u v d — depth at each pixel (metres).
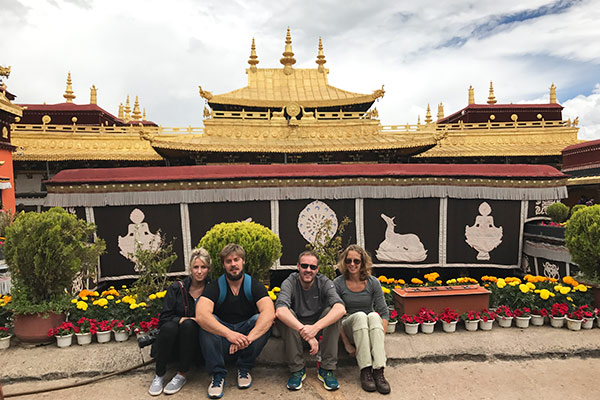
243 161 18.20
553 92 26.50
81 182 7.11
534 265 7.59
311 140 18.89
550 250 7.05
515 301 5.04
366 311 4.05
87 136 21.27
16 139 20.47
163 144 16.30
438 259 7.88
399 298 4.90
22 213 5.09
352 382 3.68
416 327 4.61
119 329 4.41
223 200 7.51
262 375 3.83
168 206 7.48
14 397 3.41
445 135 16.62
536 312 4.87
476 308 4.82
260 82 24.16
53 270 4.45
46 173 20.22
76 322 4.56
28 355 4.11
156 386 3.47
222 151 17.08
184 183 7.41
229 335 3.37
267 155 18.19
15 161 19.50
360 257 3.99
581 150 16.58
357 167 7.90
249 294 3.66
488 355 4.18
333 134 19.31
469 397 3.39
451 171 7.82
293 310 3.87
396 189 7.72
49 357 4.04
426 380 3.71
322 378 3.59
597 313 4.82
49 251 4.38
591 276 5.20
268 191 7.60
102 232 7.29
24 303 4.32
